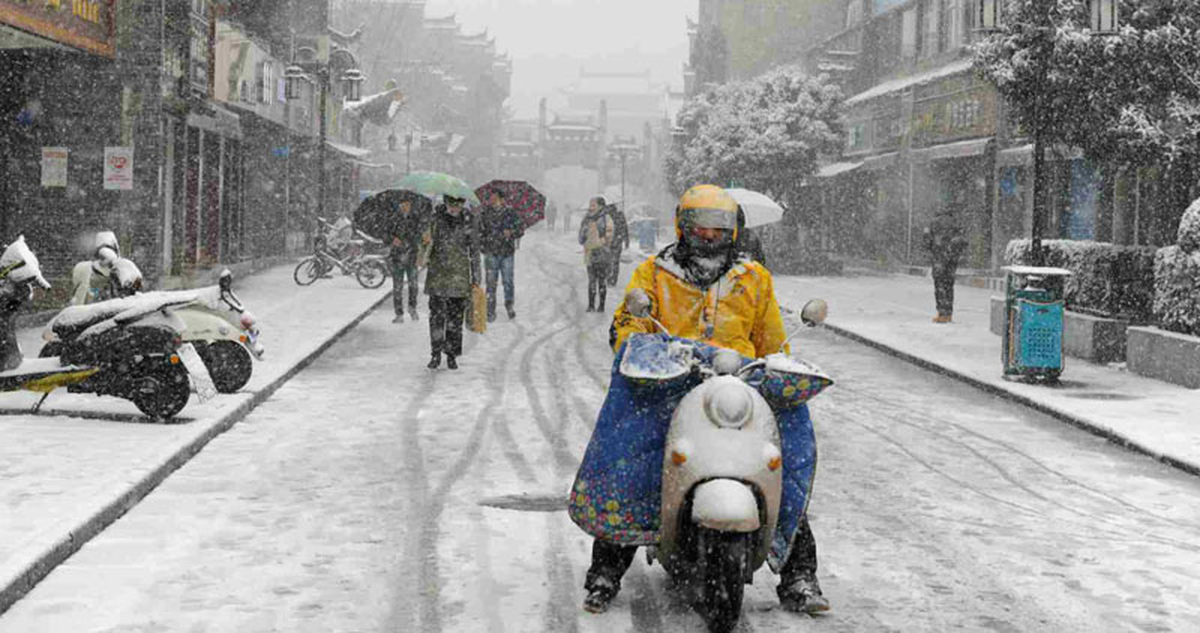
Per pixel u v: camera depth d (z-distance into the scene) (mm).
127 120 21266
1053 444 10523
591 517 5473
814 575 5801
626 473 5430
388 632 5434
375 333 18812
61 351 10047
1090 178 30344
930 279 38312
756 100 44281
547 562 6559
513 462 9219
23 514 6836
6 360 10062
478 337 18312
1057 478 9133
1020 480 9023
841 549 6992
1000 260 36156
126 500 7484
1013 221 35531
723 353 5320
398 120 72875
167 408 9992
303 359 14586
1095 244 17500
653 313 5699
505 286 21250
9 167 21031
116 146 21203
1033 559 6836
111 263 11555
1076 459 9867
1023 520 7785
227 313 11781
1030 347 13703
